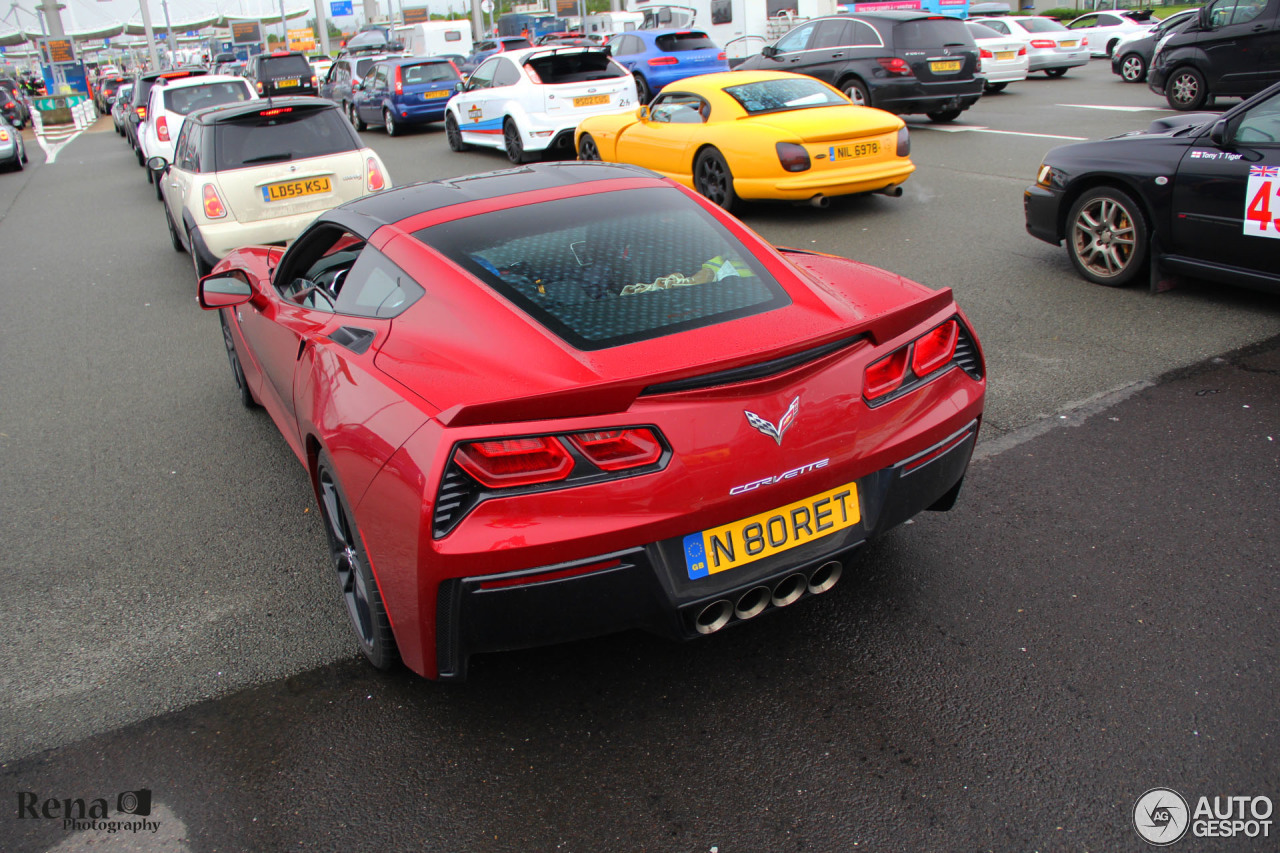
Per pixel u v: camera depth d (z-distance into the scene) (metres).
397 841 2.07
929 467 2.41
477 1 50.03
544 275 2.45
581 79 12.98
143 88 16.91
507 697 2.52
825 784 2.13
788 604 2.30
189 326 6.62
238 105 7.30
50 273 8.66
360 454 2.22
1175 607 2.67
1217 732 2.20
